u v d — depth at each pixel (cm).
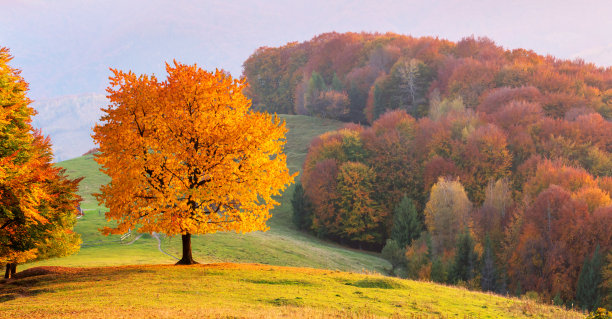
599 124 11038
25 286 2498
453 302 2438
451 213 7962
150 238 6094
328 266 6284
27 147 2416
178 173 2906
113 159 2839
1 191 2061
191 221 2883
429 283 3030
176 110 2920
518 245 7431
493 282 6788
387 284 2670
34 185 2142
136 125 2939
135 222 2920
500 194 8669
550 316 2320
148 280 2508
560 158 9869
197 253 5522
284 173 3014
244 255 5828
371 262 7456
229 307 1961
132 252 5281
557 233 7344
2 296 2188
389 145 11112
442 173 10219
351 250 9062
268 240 7044
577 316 2383
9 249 2389
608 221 6969
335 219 9806
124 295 2152
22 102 2506
